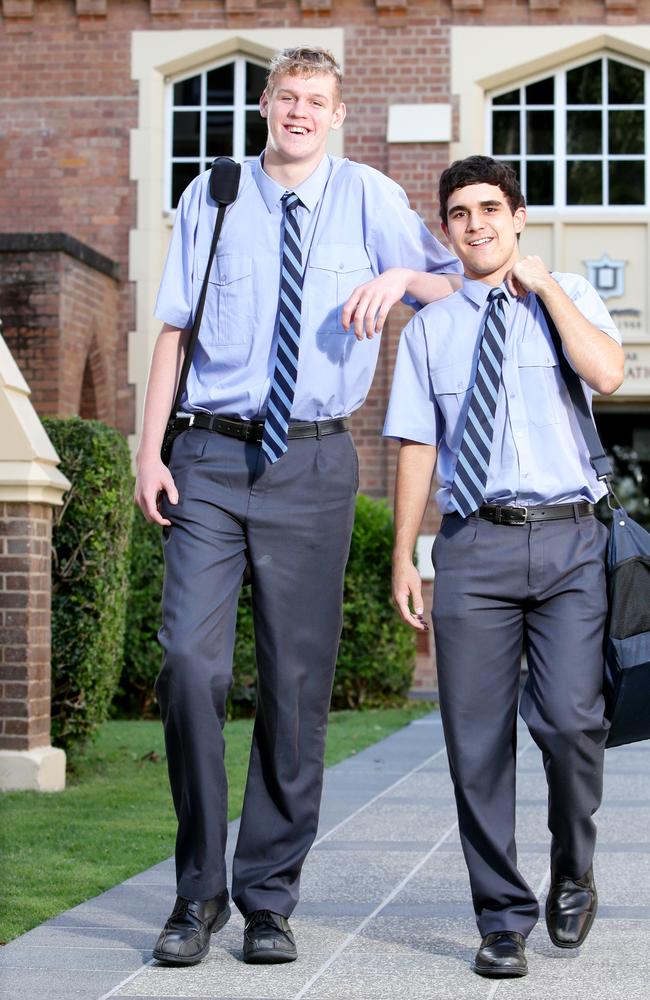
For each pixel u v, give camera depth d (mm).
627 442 17922
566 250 16688
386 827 7125
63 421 9016
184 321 4598
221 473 4469
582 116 16875
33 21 17016
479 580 4305
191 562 4414
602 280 16625
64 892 5508
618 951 4496
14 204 16922
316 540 4496
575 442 4371
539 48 16609
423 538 16062
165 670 4344
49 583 8539
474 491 4266
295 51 4559
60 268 14453
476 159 4445
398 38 16703
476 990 4027
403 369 4551
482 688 4320
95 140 16891
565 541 4297
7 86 17000
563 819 4289
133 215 16797
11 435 8102
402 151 16578
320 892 5469
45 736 8453
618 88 16859
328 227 4574
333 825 7195
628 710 4230
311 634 4527
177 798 4441
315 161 4609
